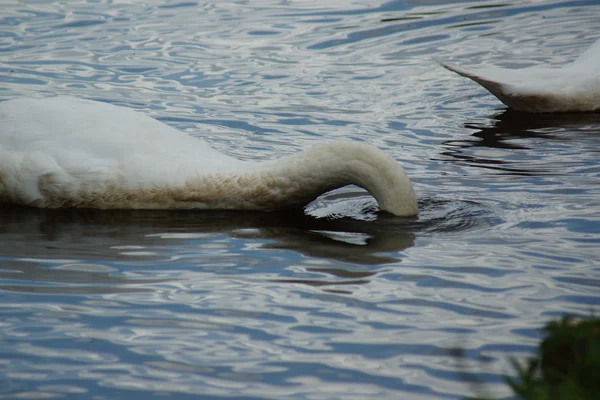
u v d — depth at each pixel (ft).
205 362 27.63
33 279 33.86
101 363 27.58
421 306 31.12
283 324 30.01
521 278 33.12
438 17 73.26
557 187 43.19
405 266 34.60
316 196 41.75
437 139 51.70
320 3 76.59
